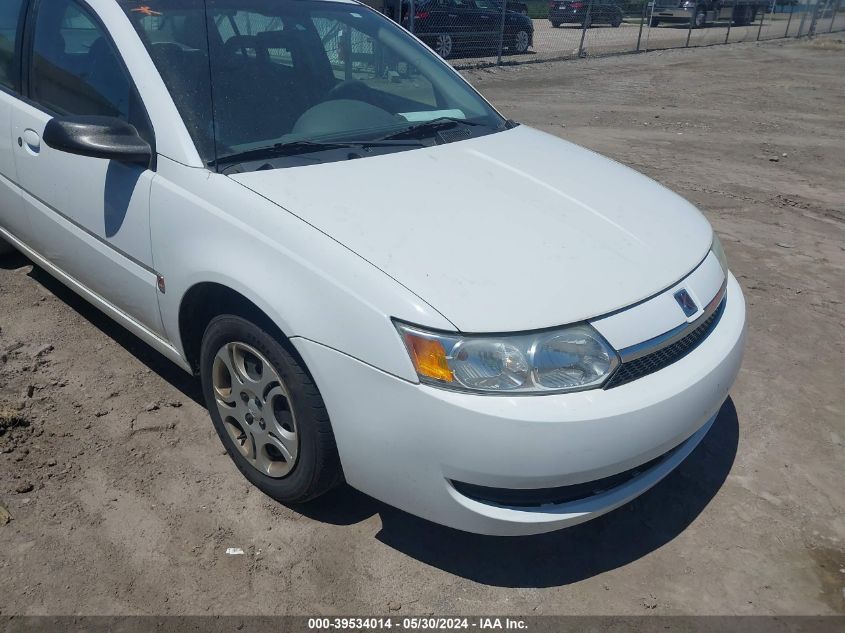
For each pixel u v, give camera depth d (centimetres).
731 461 305
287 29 320
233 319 247
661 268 241
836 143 917
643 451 217
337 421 222
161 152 263
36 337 358
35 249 361
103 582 228
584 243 241
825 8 3039
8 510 252
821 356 391
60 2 316
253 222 235
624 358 215
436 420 204
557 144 338
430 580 239
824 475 300
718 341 251
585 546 258
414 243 224
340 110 302
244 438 271
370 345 210
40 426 294
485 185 268
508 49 1577
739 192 680
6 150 343
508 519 214
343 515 263
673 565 252
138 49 275
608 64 1655
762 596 240
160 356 351
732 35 2522
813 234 577
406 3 1307
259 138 272
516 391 203
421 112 328
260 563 240
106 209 285
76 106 303
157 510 258
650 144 861
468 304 207
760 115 1094
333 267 217
